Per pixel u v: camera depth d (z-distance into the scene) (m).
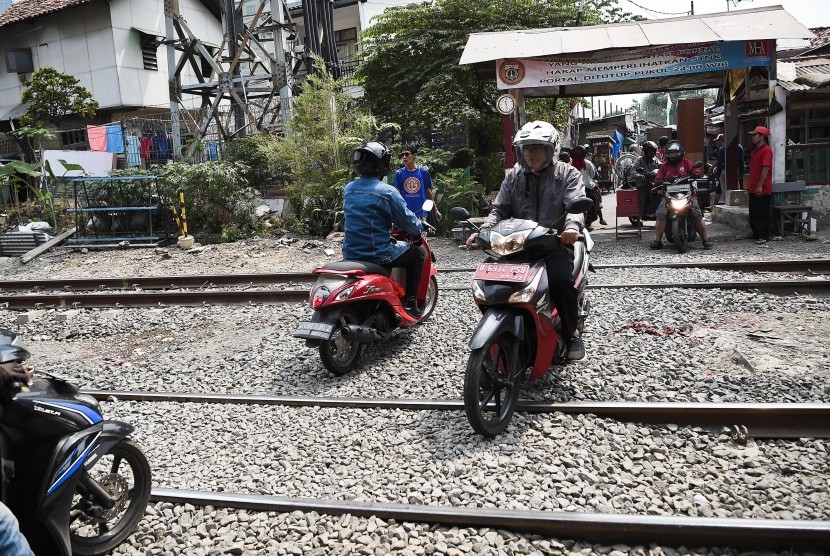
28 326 8.41
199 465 4.25
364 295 5.75
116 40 24.02
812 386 4.63
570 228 4.49
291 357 6.39
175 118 18.52
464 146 18.95
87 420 3.05
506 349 4.48
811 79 14.98
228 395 5.38
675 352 5.52
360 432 4.55
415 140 19.28
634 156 16.30
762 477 3.64
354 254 6.20
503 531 3.28
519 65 12.63
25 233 15.33
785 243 10.93
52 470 2.84
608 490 3.57
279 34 17.64
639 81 16.06
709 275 8.38
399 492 3.69
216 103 18.02
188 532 3.49
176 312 8.71
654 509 3.35
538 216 4.96
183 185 14.83
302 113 15.50
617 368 5.21
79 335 7.92
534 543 3.19
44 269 13.02
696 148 16.94
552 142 4.73
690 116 16.86
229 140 18.31
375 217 6.15
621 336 6.05
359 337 5.72
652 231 13.70
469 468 3.91
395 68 19.02
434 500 3.59
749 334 5.90
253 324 7.82
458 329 6.79
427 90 17.62
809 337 5.82
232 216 15.41
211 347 7.04
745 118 16.81
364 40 19.78
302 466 4.12
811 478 3.60
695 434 4.17
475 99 19.03
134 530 3.53
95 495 3.22
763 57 12.12
